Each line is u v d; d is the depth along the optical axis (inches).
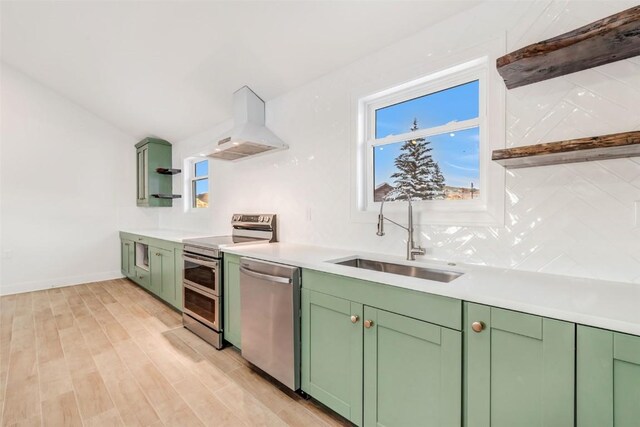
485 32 63.4
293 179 108.2
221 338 96.8
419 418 49.8
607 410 34.2
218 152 118.3
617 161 49.7
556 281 50.3
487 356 42.4
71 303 142.3
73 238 175.5
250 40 91.4
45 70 147.7
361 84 86.7
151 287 148.1
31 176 162.4
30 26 114.5
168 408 68.2
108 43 111.0
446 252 70.4
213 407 68.7
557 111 54.8
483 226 64.3
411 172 81.9
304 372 70.3
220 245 98.3
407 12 69.7
